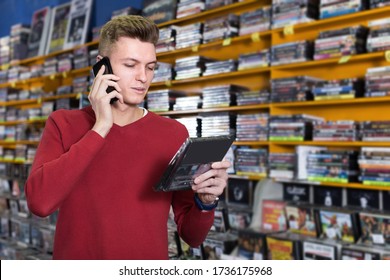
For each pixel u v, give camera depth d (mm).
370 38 2676
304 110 3213
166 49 3158
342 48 2779
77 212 1253
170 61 3137
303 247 2658
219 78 3465
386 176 2568
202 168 1212
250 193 3207
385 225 2535
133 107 1328
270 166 3035
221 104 3234
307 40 2943
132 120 1345
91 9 4695
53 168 1140
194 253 1938
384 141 2594
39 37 5398
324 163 2820
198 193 1312
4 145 5777
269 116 3059
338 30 2805
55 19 5203
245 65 3209
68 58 4676
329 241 2666
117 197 1259
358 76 2936
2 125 5781
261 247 2809
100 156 1266
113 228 1243
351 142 2699
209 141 1134
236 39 3197
